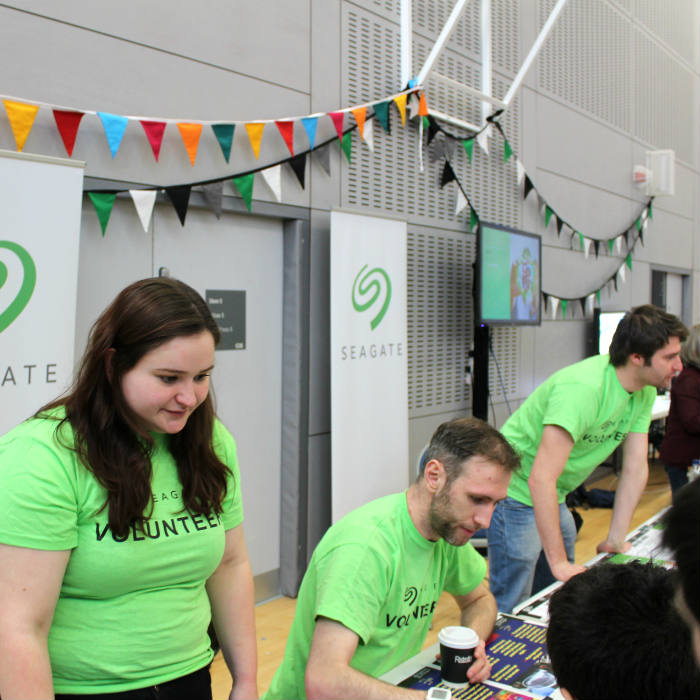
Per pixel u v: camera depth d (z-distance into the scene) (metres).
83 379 1.14
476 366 4.32
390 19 3.87
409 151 4.04
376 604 1.33
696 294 8.41
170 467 1.23
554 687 1.30
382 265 3.63
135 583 1.16
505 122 4.89
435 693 1.22
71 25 2.52
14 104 2.32
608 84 6.31
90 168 2.59
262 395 3.41
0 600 1.04
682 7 7.77
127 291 1.14
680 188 7.84
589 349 6.03
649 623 0.87
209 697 1.29
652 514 4.99
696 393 3.58
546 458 2.02
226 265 3.21
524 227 5.12
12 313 2.15
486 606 1.58
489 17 4.58
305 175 3.42
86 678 1.14
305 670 1.37
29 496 1.05
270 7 3.22
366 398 3.54
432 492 1.37
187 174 2.91
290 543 3.48
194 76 2.93
